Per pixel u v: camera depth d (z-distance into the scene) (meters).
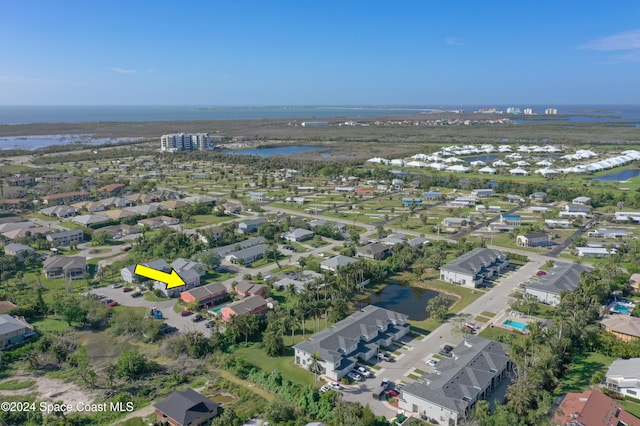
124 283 158.00
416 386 92.06
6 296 141.00
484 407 84.00
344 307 131.88
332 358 102.00
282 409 86.25
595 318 127.12
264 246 190.12
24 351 111.94
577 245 192.50
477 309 137.12
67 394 96.06
